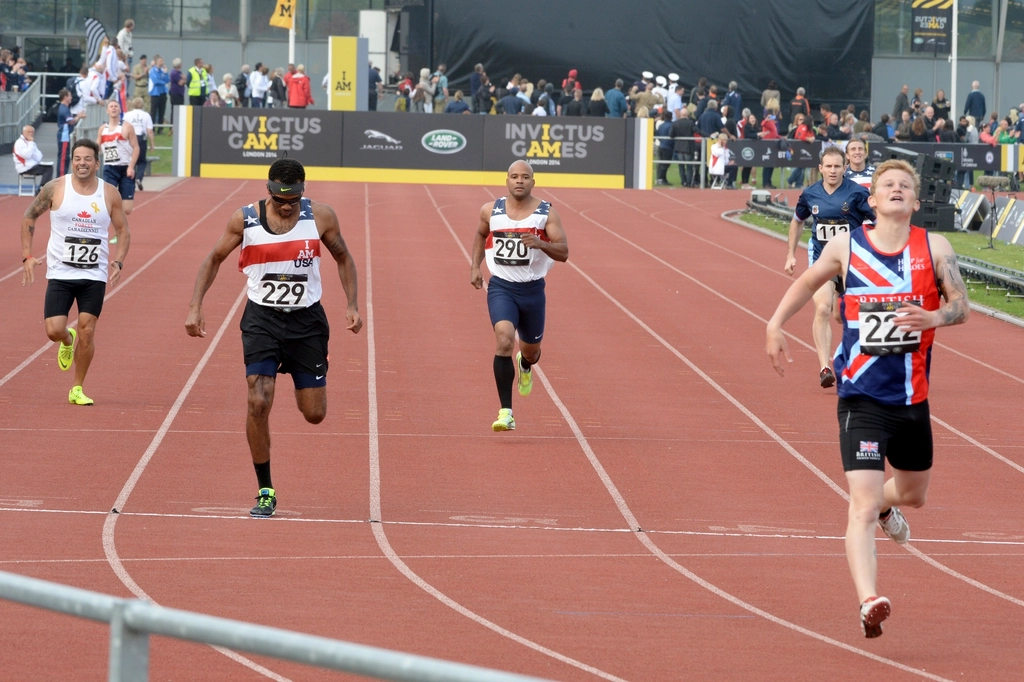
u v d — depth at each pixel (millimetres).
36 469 24266
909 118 99625
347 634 15328
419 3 108188
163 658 14203
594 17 107625
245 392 31969
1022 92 122438
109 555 18703
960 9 121375
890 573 19281
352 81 95250
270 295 21094
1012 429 30484
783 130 109688
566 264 56125
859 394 15375
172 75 95250
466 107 92938
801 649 15258
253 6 113812
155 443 26719
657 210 77812
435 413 30484
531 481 24781
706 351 39188
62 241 29234
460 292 48219
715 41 108625
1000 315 46375
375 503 22797
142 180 81000
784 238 66250
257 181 87250
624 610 16812
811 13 109312
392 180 88938
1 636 14805
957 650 15352
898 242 15453
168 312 42312
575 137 89812
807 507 23500
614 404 32062
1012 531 22172
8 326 39094
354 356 36812
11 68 94438
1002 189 87375
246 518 21391
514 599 17188
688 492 24328
